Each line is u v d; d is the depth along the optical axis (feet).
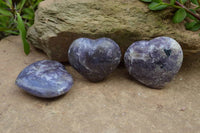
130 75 1.38
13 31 1.73
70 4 1.35
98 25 1.32
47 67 1.31
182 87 1.33
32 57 1.51
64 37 1.35
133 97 1.25
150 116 1.17
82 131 1.11
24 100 1.24
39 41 1.47
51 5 1.39
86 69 1.28
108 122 1.14
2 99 1.24
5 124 1.13
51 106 1.21
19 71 1.40
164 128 1.12
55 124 1.13
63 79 1.26
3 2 1.61
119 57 1.29
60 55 1.42
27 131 1.11
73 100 1.23
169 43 1.25
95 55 1.25
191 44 1.33
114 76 1.38
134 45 1.28
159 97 1.26
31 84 1.21
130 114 1.17
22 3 1.64
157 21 1.34
